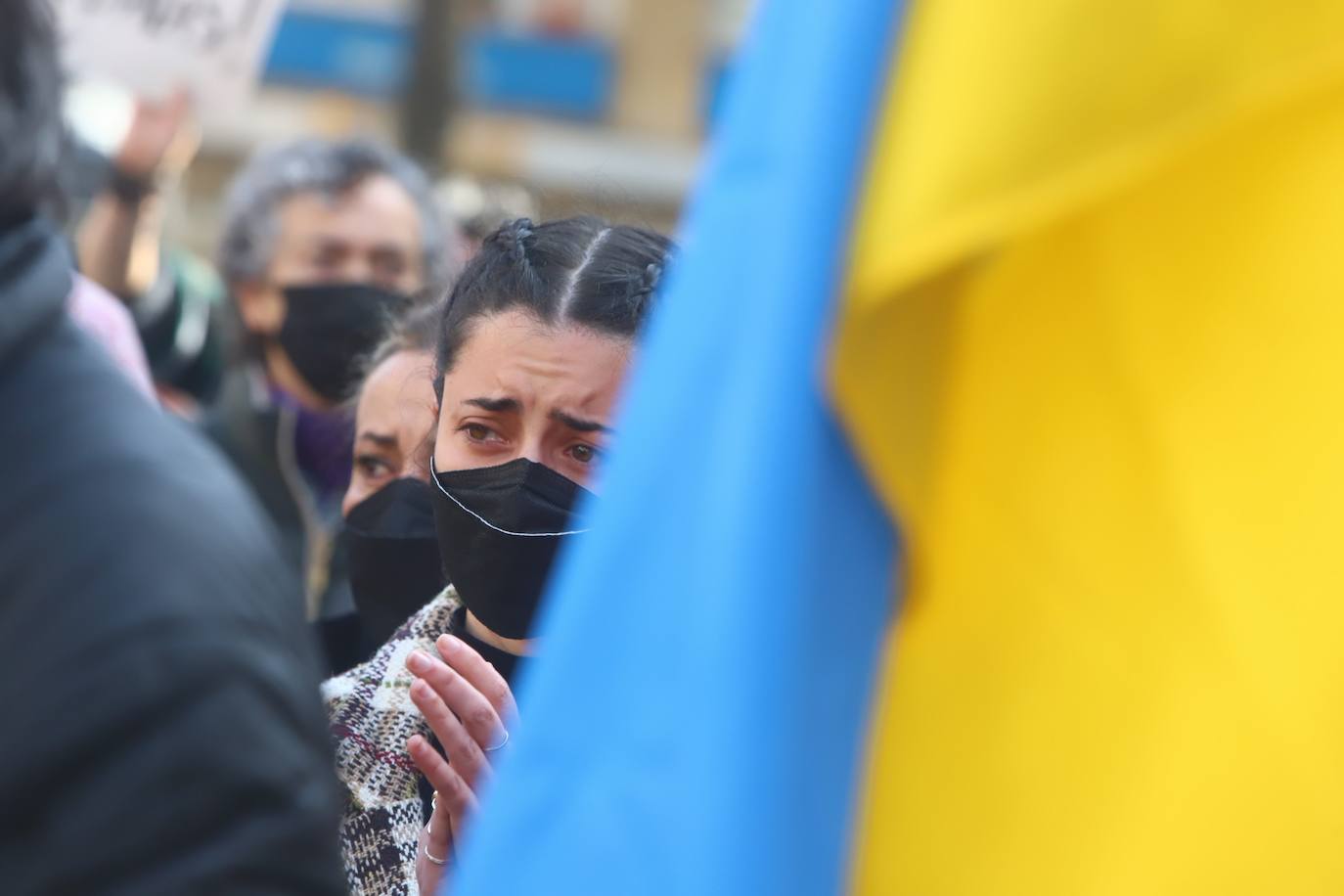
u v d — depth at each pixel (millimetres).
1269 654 3391
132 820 3566
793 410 3113
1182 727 3389
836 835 3246
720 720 3143
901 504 3137
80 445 3881
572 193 9188
